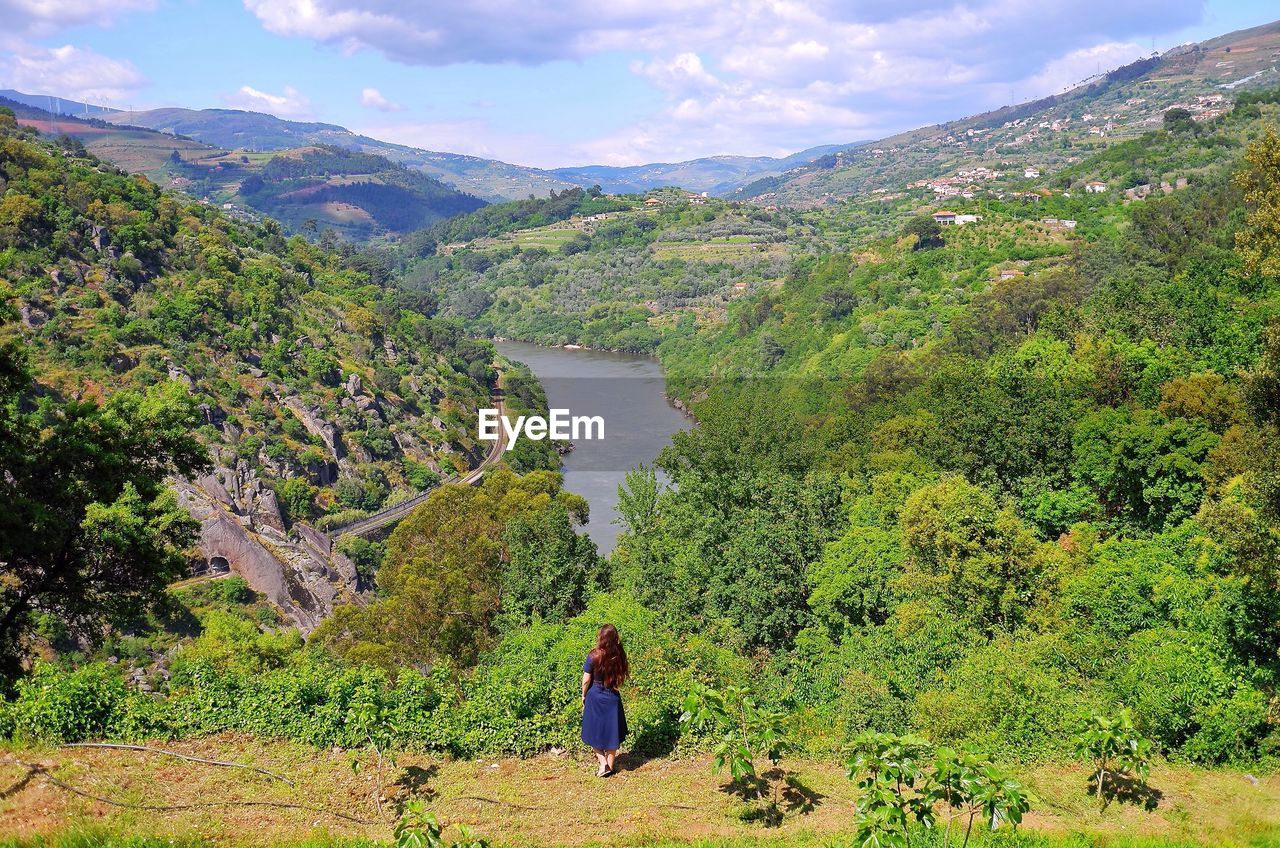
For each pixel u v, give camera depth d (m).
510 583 47.19
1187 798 16.33
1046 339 69.31
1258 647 23.31
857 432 73.06
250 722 16.31
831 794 14.68
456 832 11.70
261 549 80.56
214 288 117.88
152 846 11.41
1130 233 118.00
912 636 29.28
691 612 43.41
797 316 154.12
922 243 155.12
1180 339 61.12
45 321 99.00
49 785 12.96
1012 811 11.16
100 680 16.89
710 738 16.22
